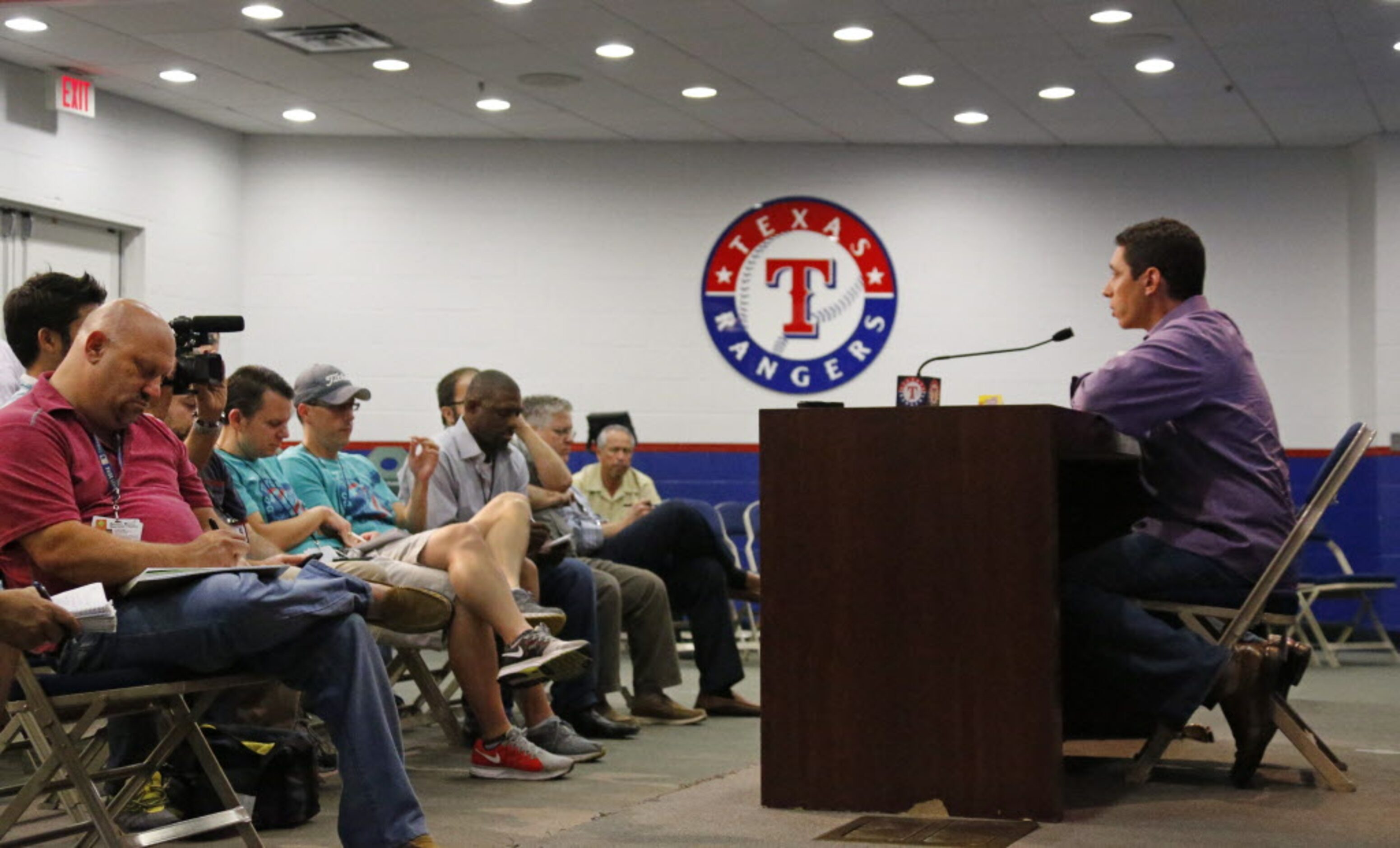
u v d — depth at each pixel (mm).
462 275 9125
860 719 2943
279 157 9055
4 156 7387
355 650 2375
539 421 5426
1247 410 3305
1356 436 3133
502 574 3436
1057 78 7574
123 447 2688
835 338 9156
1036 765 2830
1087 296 9062
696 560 4840
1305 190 8984
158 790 2855
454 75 7660
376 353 9070
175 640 2270
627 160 9180
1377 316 8594
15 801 2168
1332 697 5629
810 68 7457
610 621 4395
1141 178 9062
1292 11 6469
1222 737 4156
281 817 2877
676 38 6988
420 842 2355
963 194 9141
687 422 9148
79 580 2375
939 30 6797
